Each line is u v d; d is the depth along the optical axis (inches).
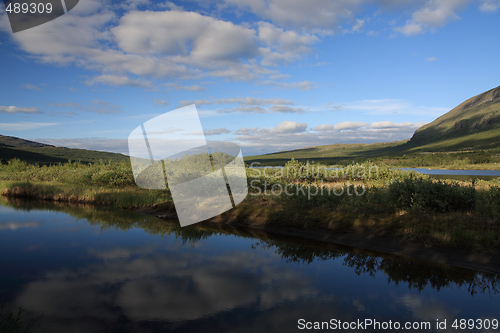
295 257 252.7
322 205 363.3
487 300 171.0
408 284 195.6
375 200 346.9
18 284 197.0
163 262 242.1
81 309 161.6
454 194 301.9
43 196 630.5
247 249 276.5
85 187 635.5
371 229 288.5
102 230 356.2
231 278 207.0
